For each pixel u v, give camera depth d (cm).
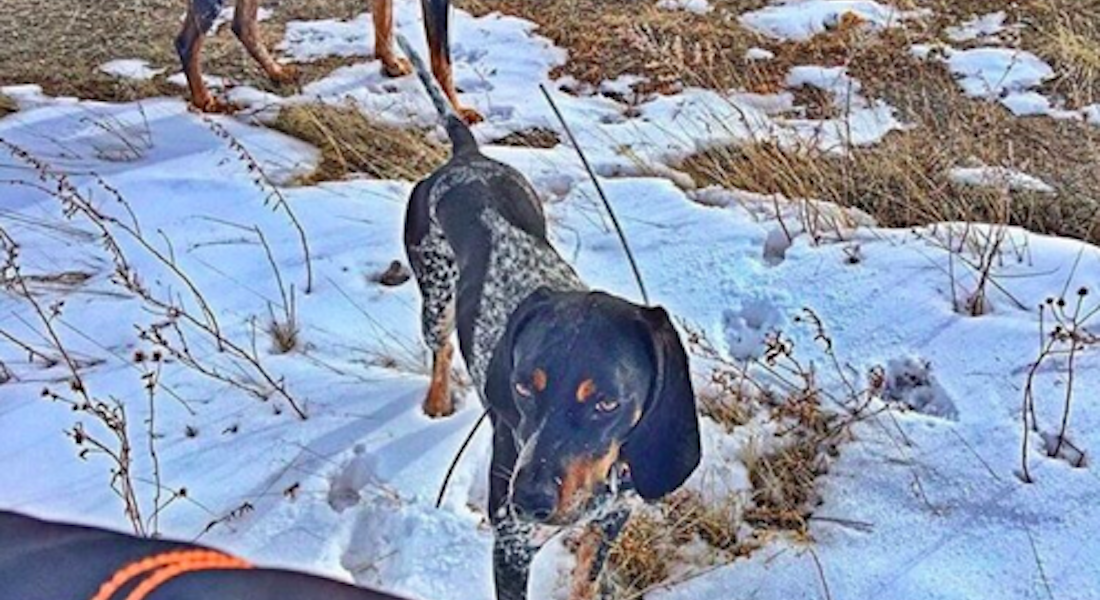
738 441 152
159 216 198
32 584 44
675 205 197
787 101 231
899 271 180
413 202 145
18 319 175
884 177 204
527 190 141
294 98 234
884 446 152
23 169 210
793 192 200
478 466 149
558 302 112
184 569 46
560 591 133
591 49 248
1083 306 173
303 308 177
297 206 200
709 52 237
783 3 261
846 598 133
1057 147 217
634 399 107
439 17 218
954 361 165
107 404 156
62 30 257
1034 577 136
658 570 136
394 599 50
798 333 171
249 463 150
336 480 149
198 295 171
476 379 125
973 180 206
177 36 238
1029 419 155
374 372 165
